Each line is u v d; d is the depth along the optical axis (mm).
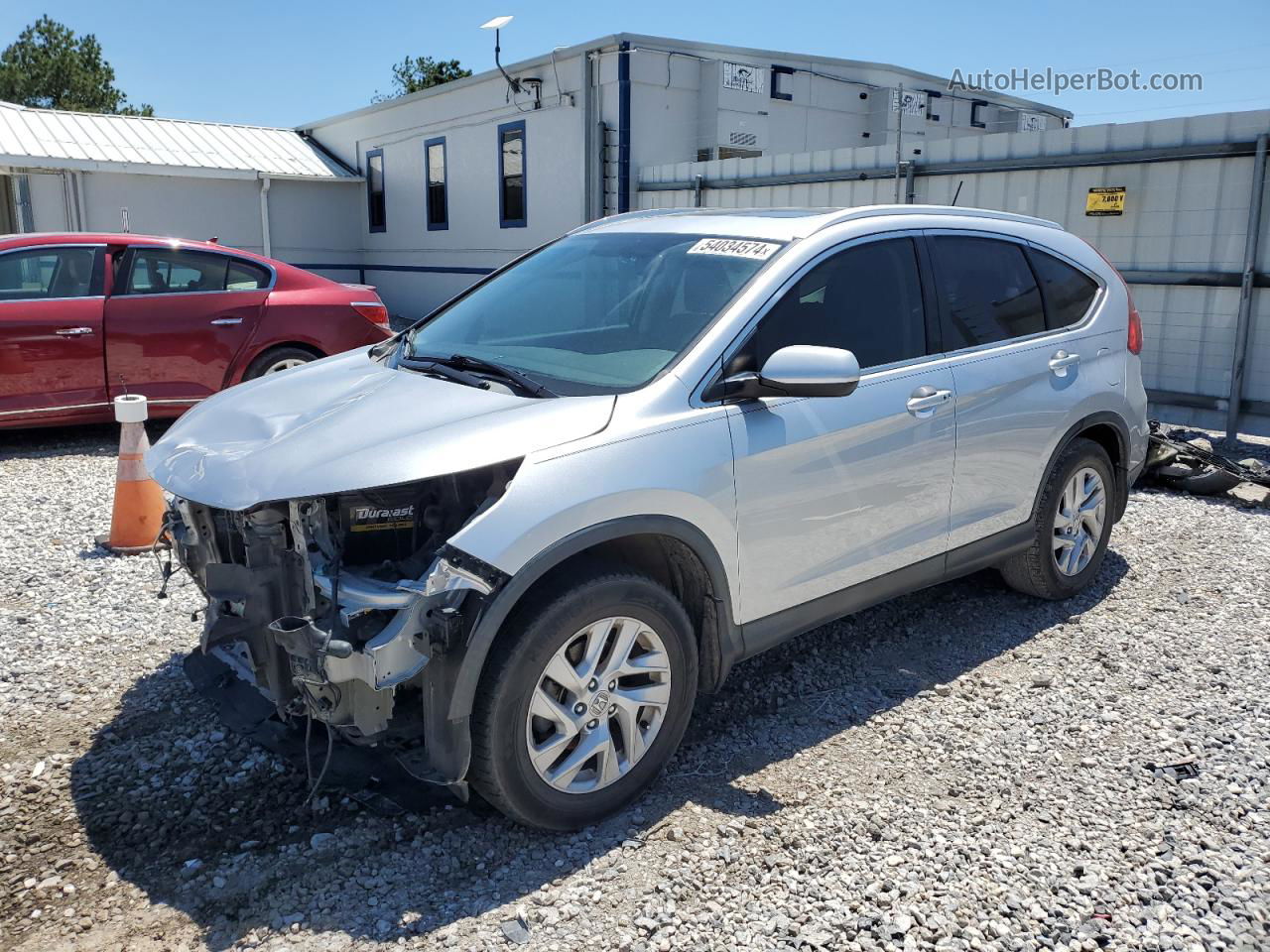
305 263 21453
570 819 3082
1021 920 2729
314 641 2752
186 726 3730
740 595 3455
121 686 4027
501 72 16609
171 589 5051
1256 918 2742
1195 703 3996
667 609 3188
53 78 56656
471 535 2783
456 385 3443
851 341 3822
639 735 3215
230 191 20266
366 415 3234
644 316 3682
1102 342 4902
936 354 4125
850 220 3979
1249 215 8258
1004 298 4523
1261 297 8320
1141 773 3480
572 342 3703
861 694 4070
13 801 3244
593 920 2721
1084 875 2924
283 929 2684
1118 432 5004
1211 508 6855
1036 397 4480
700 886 2867
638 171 14922
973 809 3254
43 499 6613
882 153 10984
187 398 8164
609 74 14812
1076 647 4539
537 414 3117
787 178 12148
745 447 3363
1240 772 3484
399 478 2820
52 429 9023
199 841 3066
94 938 2646
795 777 3443
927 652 4488
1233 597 5141
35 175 18266
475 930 2678
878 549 3902
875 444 3771
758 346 3510
